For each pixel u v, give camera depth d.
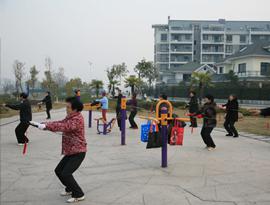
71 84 52.16
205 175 5.90
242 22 75.00
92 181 5.59
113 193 4.93
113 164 6.83
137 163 6.91
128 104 13.38
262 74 42.47
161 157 7.17
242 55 44.41
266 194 4.81
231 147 8.87
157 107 6.55
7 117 19.47
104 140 10.23
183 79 55.38
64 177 4.46
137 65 49.75
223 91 39.03
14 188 5.34
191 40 68.56
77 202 4.59
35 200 4.76
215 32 67.62
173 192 4.93
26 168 6.63
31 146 9.20
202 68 51.56
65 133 4.51
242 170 6.26
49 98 18.09
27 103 9.28
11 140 10.34
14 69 42.75
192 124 12.03
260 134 11.63
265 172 6.11
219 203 4.44
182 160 7.16
